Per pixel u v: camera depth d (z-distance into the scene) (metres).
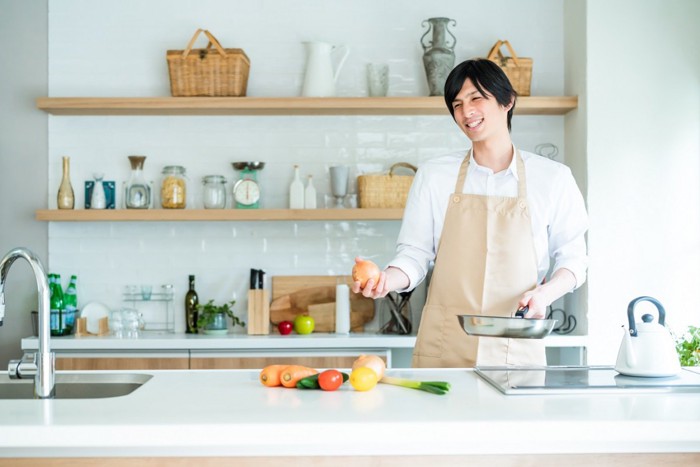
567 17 4.45
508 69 4.26
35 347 3.96
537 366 2.37
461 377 2.22
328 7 4.53
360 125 4.52
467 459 1.70
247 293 4.47
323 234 4.52
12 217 4.16
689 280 4.11
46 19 4.50
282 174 4.51
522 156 2.75
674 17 4.16
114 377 2.33
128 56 4.52
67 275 4.50
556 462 1.70
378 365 2.08
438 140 4.52
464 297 2.67
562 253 2.72
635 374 2.11
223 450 1.69
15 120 4.19
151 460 1.70
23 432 1.61
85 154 4.50
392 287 2.66
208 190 4.29
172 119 4.52
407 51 4.53
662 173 4.14
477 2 4.53
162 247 4.52
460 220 2.71
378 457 1.70
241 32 4.52
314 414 1.70
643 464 1.71
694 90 4.15
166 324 4.49
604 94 4.15
